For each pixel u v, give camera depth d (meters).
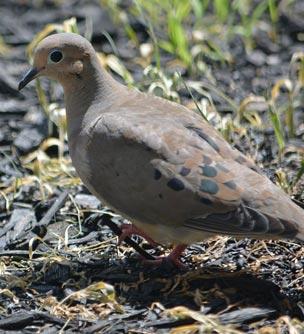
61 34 11.73
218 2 17.48
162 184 10.59
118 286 11.09
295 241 10.95
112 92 11.52
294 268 11.35
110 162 10.87
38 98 15.83
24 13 18.30
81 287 11.12
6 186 13.72
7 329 10.43
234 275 11.14
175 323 10.34
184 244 11.16
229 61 16.64
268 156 13.96
